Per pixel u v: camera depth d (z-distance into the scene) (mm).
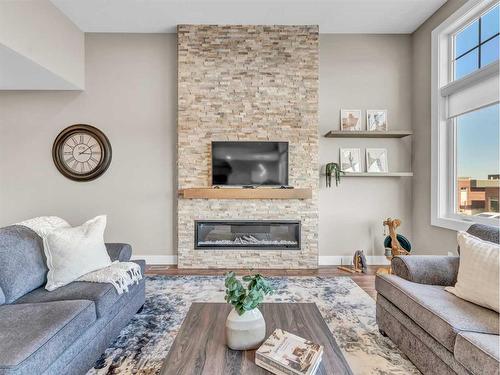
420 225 3828
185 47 3848
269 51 3855
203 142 3875
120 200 4062
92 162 4027
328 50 4031
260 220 3836
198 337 1417
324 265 4027
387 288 2014
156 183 4047
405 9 3484
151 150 4047
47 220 2365
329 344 1351
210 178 3875
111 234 4062
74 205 4055
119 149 4047
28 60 3045
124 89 4031
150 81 4031
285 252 3859
